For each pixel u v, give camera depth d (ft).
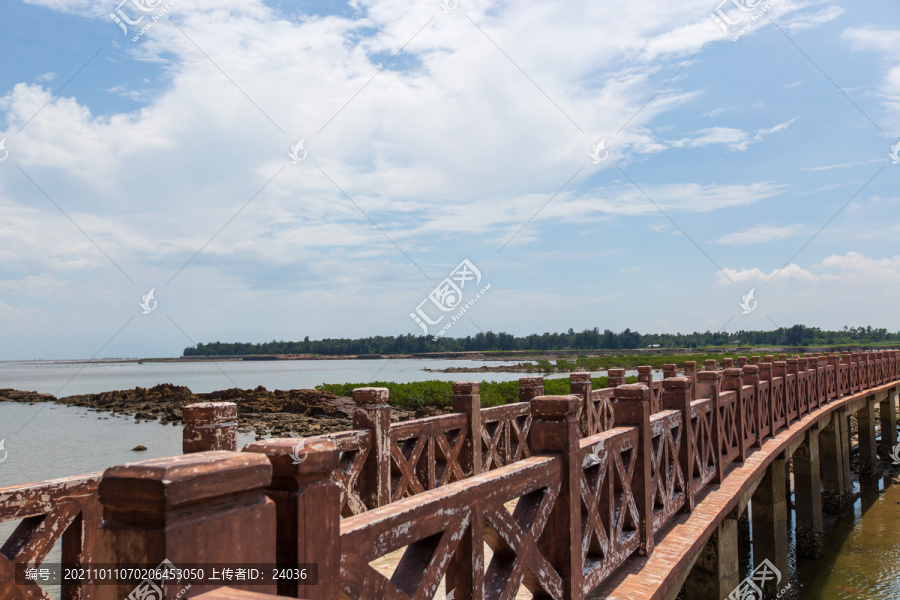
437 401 69.26
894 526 46.91
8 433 61.93
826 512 50.31
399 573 6.29
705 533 15.29
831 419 50.70
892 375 72.49
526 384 25.11
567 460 9.25
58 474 38.73
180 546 3.67
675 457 16.08
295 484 4.66
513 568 7.75
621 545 11.87
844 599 34.47
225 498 4.08
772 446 28.53
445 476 18.26
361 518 5.54
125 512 3.80
